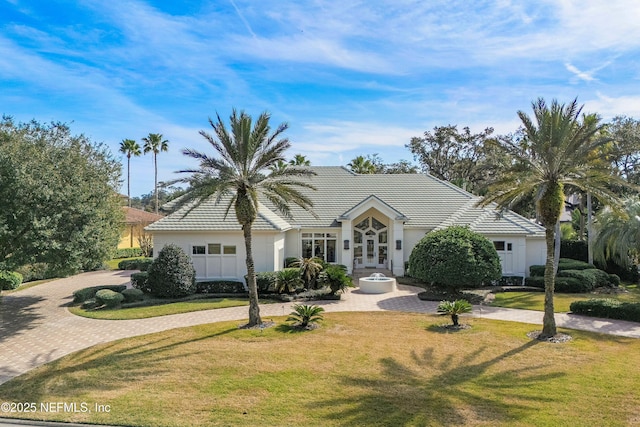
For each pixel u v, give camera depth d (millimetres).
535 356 14945
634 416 10539
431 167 60875
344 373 13414
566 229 42500
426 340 16844
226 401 11477
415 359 14656
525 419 10398
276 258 28656
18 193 19000
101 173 24234
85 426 10273
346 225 32094
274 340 16906
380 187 36875
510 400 11445
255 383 12664
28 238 19078
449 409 10938
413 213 33844
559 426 10047
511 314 21609
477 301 24562
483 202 19172
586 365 14055
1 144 20641
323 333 17891
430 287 26438
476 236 24719
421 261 24406
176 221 28000
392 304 24047
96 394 12008
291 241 32750
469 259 23328
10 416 10750
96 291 26078
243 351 15594
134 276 26328
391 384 12547
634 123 40781
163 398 11688
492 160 42219
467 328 18609
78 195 20562
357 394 11867
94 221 21688
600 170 17219
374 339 17000
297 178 36969
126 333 18375
